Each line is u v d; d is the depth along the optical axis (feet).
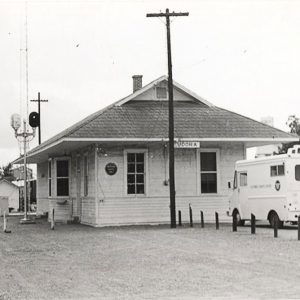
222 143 99.40
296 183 80.02
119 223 94.84
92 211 96.43
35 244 66.54
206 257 51.03
